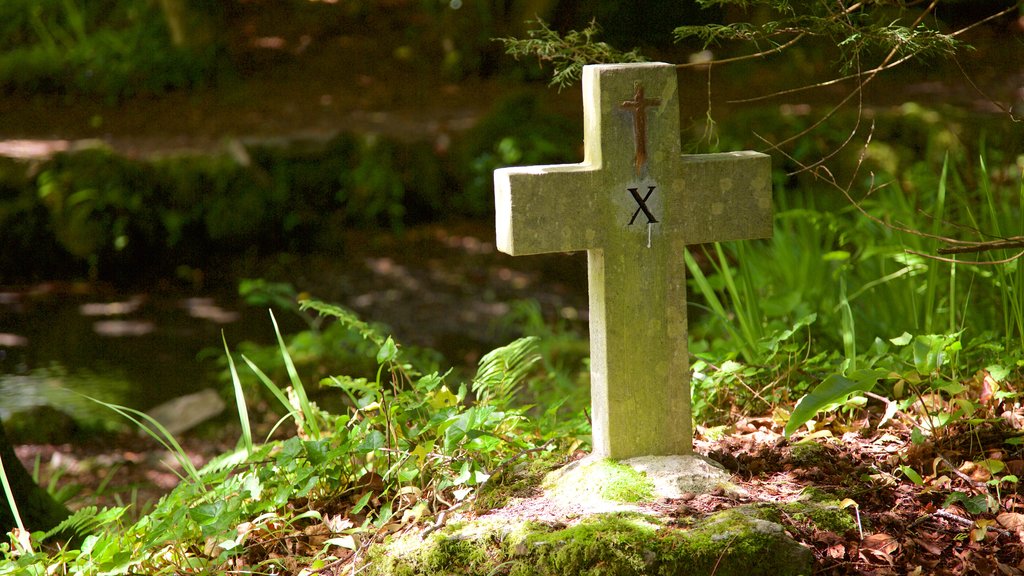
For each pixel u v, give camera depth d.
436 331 8.55
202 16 13.99
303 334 7.79
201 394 7.08
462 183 11.28
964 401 3.23
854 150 9.64
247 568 3.02
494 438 3.28
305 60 14.57
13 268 9.93
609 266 3.02
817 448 3.27
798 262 5.85
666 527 2.72
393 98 13.34
